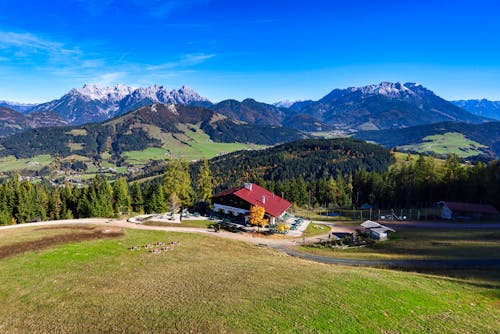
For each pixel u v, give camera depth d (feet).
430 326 82.69
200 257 154.30
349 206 484.74
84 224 242.58
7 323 84.12
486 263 157.38
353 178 589.73
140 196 369.30
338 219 341.00
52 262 136.15
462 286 115.65
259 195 309.22
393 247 203.10
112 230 207.92
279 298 94.43
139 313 85.40
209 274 122.62
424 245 201.67
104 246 164.86
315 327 77.46
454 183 377.09
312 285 107.24
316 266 142.20
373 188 487.20
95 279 117.39
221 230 249.96
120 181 371.56
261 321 79.20
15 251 149.79
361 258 176.76
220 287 105.70
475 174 368.48
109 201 344.08
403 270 152.25
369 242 221.46
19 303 97.35
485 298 104.73
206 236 209.97
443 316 89.04
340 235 254.88
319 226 292.20
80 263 136.56
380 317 85.30
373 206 463.83
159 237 195.00
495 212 305.32
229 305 88.99
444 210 316.60
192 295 98.12
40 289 107.55
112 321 81.41
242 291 101.14
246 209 285.64
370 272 131.03
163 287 107.04
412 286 111.24
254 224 266.77
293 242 226.99
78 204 323.78
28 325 82.28
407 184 426.10
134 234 199.31
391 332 78.23
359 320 82.58
